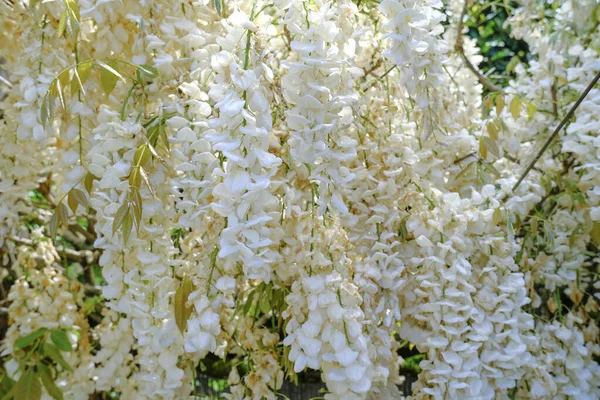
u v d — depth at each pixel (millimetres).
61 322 1333
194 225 949
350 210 1084
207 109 944
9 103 1149
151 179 944
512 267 1091
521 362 1052
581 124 1256
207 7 1047
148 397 1065
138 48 1002
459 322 1025
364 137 1090
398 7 941
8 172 1188
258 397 1136
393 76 1202
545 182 1346
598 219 1227
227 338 1227
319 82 867
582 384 1229
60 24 934
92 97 1069
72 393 1349
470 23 1977
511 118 1458
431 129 1079
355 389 867
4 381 1388
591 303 1343
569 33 1501
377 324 1033
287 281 1072
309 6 879
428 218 1050
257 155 805
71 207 984
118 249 953
